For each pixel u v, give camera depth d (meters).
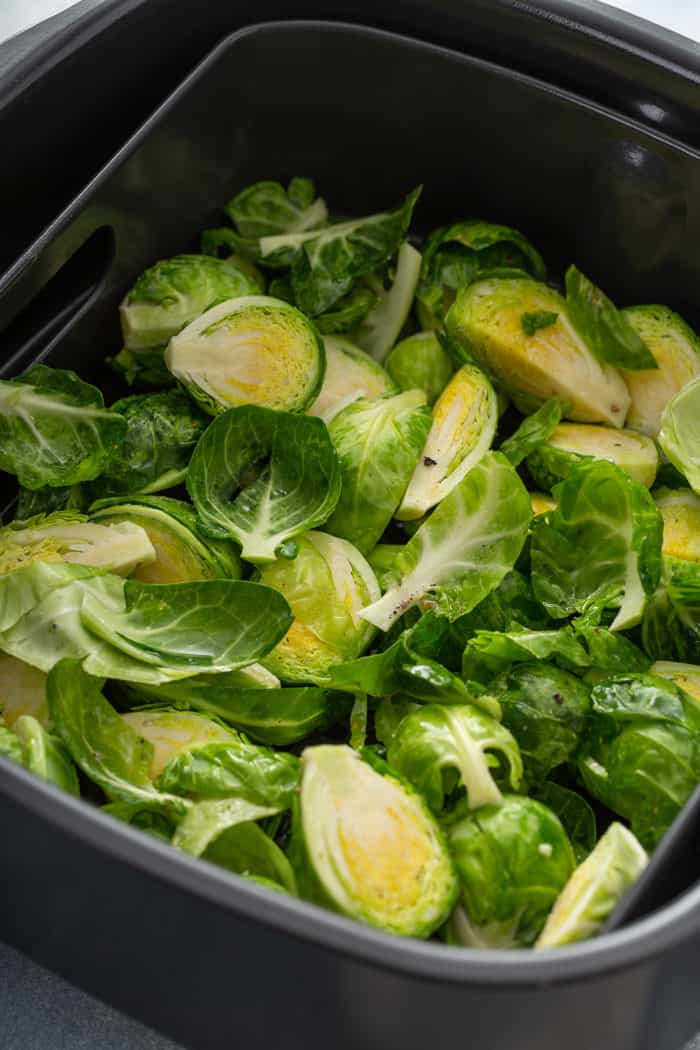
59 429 0.53
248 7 0.56
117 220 0.55
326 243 0.58
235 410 0.53
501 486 0.52
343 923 0.42
